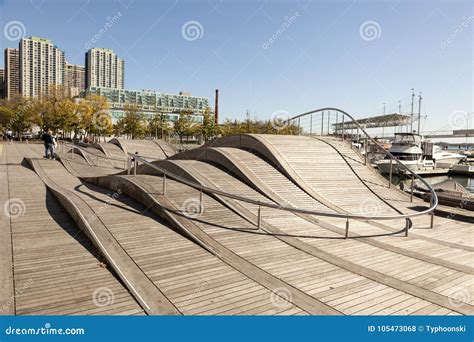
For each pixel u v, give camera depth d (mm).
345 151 19375
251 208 11445
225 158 16203
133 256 7430
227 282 6383
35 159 22062
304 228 10008
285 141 18734
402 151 45812
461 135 62281
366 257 7918
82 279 6402
